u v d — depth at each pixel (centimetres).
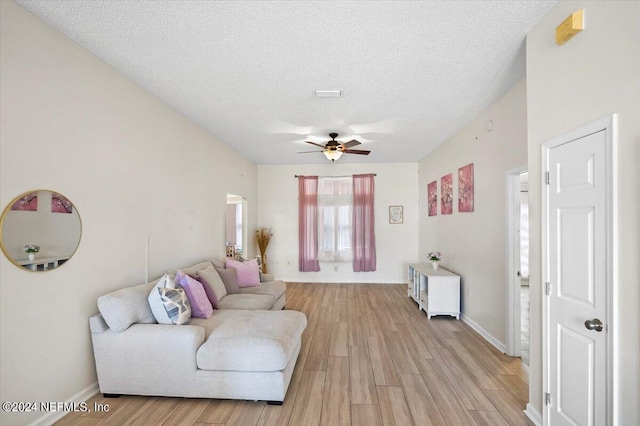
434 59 261
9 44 193
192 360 244
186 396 246
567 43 191
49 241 218
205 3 194
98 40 236
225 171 545
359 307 525
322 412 235
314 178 737
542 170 212
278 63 268
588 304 174
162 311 267
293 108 373
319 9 199
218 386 244
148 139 328
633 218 148
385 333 402
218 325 281
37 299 210
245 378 242
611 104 160
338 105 365
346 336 391
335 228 733
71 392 234
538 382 221
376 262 730
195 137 432
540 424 217
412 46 242
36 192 209
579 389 180
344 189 734
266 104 361
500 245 348
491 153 367
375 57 258
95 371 257
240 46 242
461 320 457
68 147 233
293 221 750
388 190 729
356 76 291
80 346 243
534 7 201
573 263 186
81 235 244
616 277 156
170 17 209
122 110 289
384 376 289
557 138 198
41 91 212
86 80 249
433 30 222
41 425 211
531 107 225
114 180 279
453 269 494
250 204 699
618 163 155
